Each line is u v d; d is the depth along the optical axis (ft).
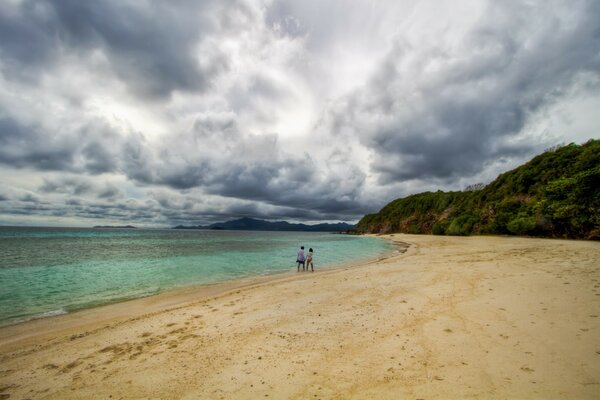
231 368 17.89
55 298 43.27
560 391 12.97
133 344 23.06
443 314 24.62
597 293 26.11
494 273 39.34
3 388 17.20
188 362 19.15
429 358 17.19
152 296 43.52
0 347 24.38
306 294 36.50
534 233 112.57
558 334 18.69
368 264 67.41
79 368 19.35
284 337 22.39
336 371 16.62
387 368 16.47
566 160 123.75
